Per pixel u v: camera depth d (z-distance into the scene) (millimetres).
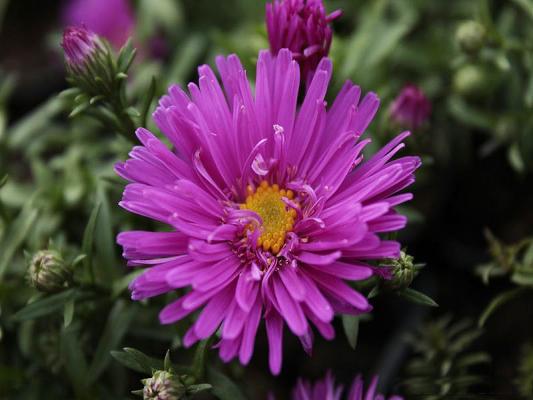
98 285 143
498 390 172
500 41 161
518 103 173
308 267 122
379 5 175
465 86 174
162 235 119
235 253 125
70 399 156
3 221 162
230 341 115
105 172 173
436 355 156
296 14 135
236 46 178
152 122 159
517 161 164
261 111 127
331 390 144
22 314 135
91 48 136
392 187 121
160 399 123
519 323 180
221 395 132
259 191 131
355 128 127
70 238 181
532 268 149
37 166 177
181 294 142
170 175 123
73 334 146
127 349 127
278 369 113
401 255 127
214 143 124
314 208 126
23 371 157
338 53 169
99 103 143
